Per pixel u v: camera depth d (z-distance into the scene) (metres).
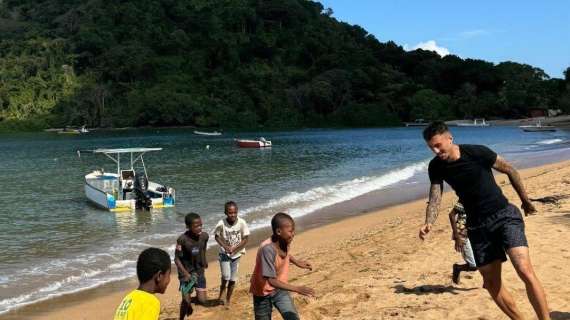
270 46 154.75
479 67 138.25
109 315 8.41
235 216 7.81
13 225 16.73
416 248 9.77
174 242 13.74
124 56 137.00
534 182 18.06
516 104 122.81
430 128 4.55
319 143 63.72
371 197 20.52
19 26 171.62
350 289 7.32
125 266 11.52
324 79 128.62
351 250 10.78
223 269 7.83
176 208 19.08
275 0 176.25
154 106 117.75
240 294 8.49
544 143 52.59
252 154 46.94
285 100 125.50
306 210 17.92
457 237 6.85
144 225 16.34
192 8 175.62
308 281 8.41
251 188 23.84
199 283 7.46
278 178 27.59
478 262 4.56
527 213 4.67
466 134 78.88
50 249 13.27
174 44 149.62
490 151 4.51
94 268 11.38
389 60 153.88
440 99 127.00
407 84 133.38
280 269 4.89
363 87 130.50
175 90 127.38
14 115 120.81
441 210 14.98
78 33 151.00
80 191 25.20
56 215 18.58
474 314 5.85
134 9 160.62
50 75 135.75
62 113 120.81
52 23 172.38
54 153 53.34
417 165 32.62
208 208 18.86
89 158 46.12
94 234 15.10
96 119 119.19
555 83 131.12
